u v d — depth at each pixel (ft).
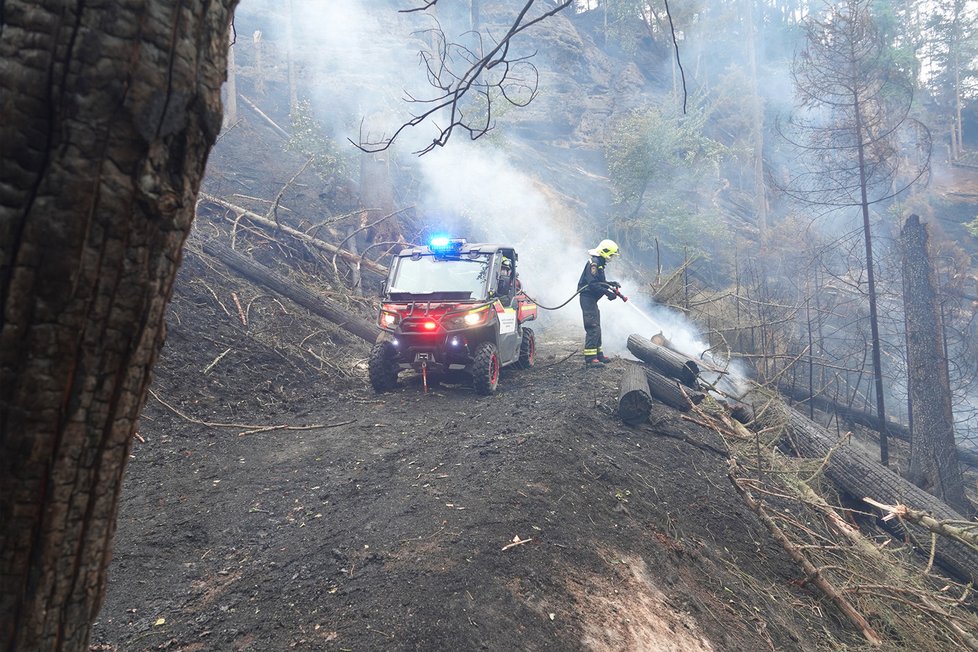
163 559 12.22
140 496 15.10
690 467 19.52
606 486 15.96
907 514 15.26
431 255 26.63
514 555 11.60
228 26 3.22
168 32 2.79
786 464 20.99
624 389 21.80
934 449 28.43
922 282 29.45
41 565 3.18
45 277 2.75
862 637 14.08
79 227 2.74
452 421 20.56
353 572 11.12
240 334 27.25
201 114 3.07
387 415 21.85
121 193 2.82
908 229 30.09
